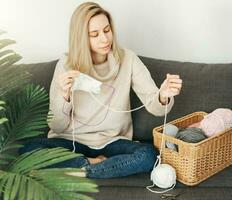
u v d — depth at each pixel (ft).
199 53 6.17
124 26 6.07
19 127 3.79
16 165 3.04
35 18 6.07
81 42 4.82
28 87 4.18
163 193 4.09
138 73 5.13
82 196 2.65
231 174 4.47
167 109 4.79
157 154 4.59
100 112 5.09
